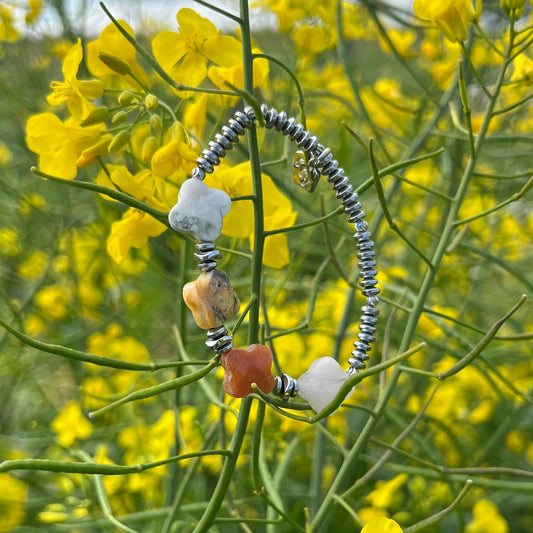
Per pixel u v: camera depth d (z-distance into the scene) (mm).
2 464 350
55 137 399
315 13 647
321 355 680
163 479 602
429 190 435
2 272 847
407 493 670
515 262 961
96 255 771
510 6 421
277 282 714
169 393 734
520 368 751
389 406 612
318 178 386
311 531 414
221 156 375
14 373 756
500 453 684
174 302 879
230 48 404
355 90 539
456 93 566
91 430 620
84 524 509
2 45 825
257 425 384
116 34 405
